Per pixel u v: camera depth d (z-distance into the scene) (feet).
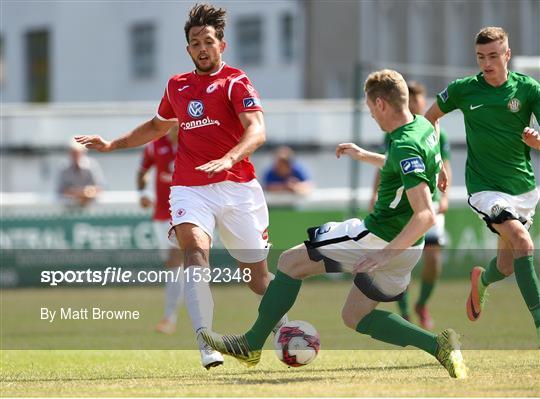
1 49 322.96
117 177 196.24
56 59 309.83
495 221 90.07
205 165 77.61
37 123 195.11
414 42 272.31
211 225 83.35
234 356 77.82
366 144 191.72
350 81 270.05
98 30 304.09
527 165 92.58
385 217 75.72
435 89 231.50
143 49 299.79
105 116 195.83
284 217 189.57
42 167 195.11
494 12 266.57
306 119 203.82
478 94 92.07
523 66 175.32
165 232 134.82
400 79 75.61
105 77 303.27
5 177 193.67
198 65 84.84
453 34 269.03
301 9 278.05
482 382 72.28
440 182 82.79
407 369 83.82
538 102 91.04
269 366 88.43
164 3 294.25
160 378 79.92
